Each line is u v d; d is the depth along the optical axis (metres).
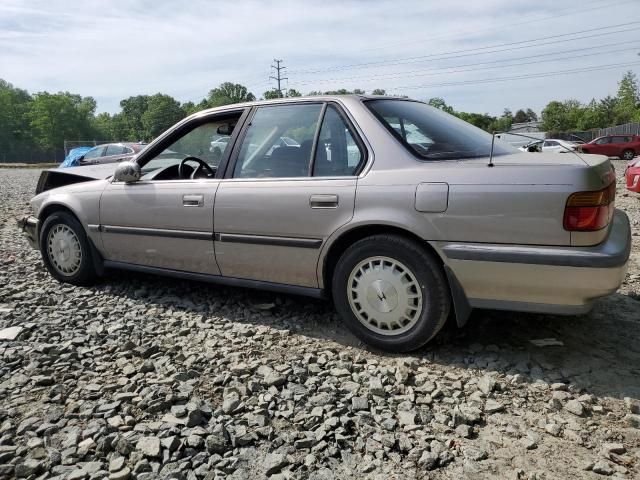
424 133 3.41
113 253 4.49
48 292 4.59
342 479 2.10
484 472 2.13
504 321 3.62
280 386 2.85
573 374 2.89
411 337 3.13
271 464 2.17
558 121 65.12
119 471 2.14
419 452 2.24
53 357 3.20
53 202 4.75
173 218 4.00
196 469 2.17
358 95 3.56
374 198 3.14
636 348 3.19
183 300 4.32
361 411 2.56
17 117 84.81
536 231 2.75
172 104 100.00
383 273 3.17
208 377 2.97
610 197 2.84
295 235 3.45
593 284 2.69
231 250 3.76
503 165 2.88
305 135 3.58
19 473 2.14
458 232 2.92
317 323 3.77
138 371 3.04
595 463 2.16
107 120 113.50
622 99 63.53
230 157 3.86
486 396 2.71
